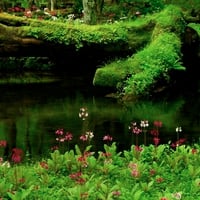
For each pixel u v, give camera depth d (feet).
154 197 23.79
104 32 58.90
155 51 54.85
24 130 38.78
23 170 26.43
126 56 59.82
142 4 70.79
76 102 49.03
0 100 50.39
